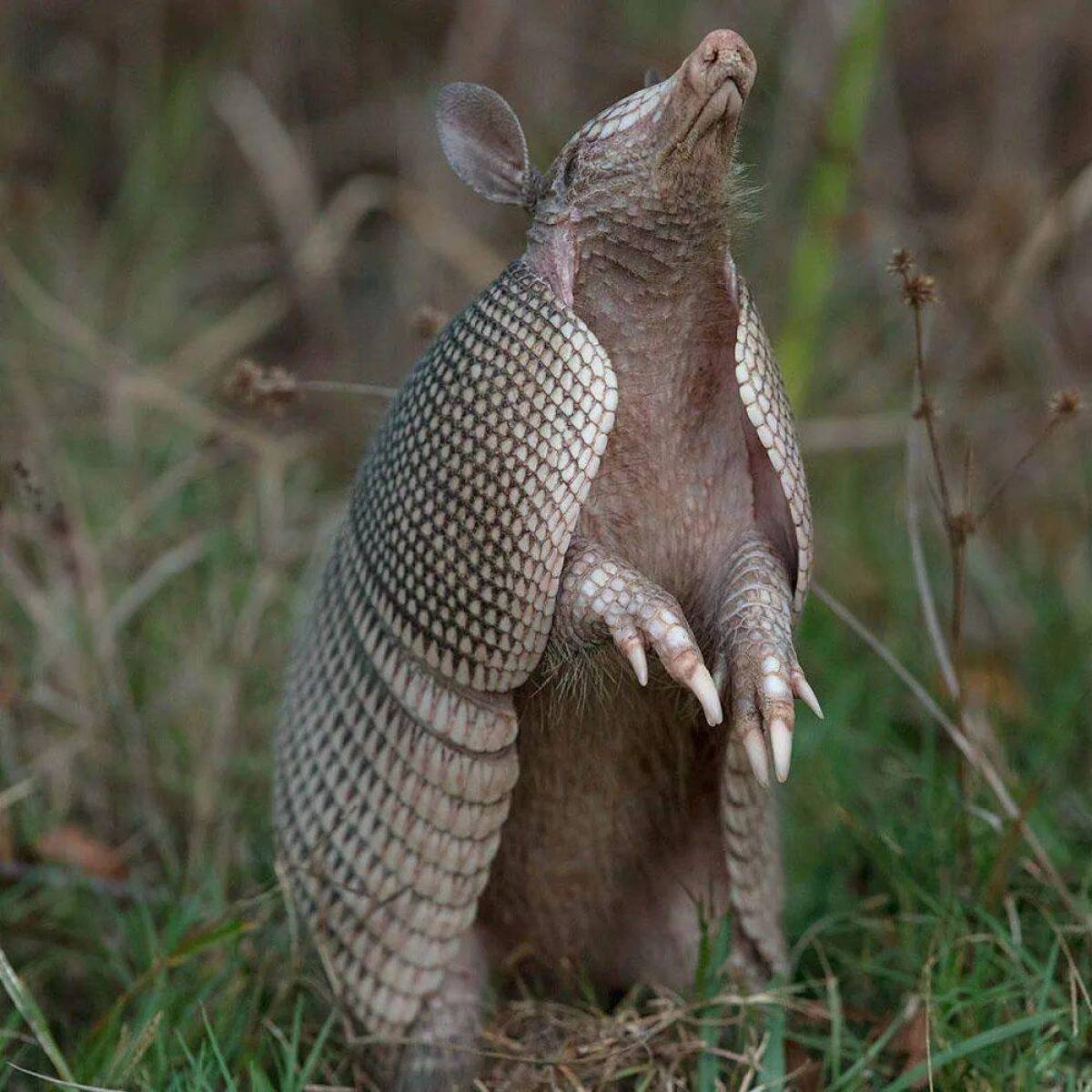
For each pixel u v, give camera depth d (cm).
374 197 1317
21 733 924
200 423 1130
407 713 623
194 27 1439
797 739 891
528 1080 674
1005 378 1216
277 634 984
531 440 567
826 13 1299
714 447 603
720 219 569
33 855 849
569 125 1342
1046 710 949
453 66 1370
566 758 645
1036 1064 648
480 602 584
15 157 1398
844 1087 660
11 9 1448
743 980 689
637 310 581
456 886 643
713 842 680
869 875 815
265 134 1361
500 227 1350
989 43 1416
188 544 998
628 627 562
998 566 1097
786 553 603
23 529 997
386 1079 681
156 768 914
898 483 1131
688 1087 678
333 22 1466
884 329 1242
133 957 775
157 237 1327
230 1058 682
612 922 707
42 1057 711
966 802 758
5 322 1202
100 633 933
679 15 1382
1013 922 708
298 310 1362
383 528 614
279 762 707
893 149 1366
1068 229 1159
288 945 729
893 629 1019
